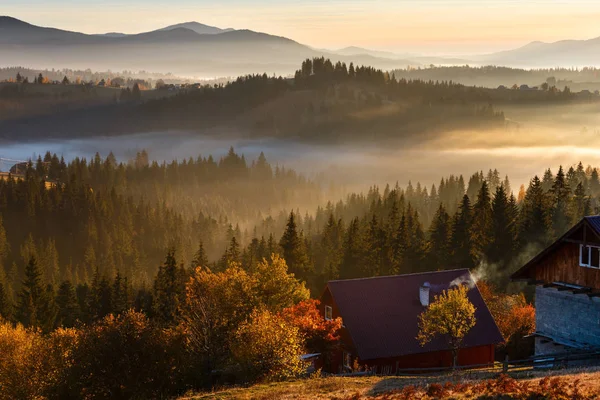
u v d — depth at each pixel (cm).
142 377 3183
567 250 3481
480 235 9188
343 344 4744
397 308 4859
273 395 2619
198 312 3944
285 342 3528
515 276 3769
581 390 2077
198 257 10925
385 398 2294
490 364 4184
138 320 3384
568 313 3488
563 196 10838
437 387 2281
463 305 4075
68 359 3300
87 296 10388
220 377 3750
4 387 3422
